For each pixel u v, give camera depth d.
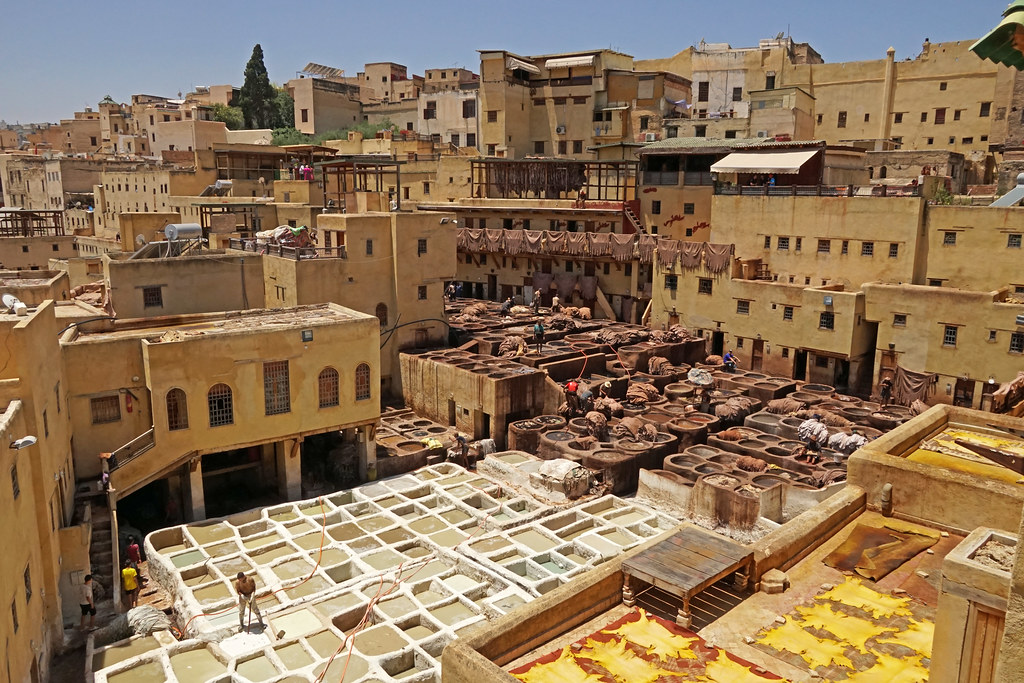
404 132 88.94
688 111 82.12
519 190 66.62
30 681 19.75
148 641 23.03
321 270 43.25
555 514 30.83
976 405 40.94
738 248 53.75
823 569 14.88
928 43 73.81
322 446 37.94
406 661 21.56
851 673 11.84
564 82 81.00
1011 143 65.50
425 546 28.50
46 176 96.12
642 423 37.91
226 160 77.06
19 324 21.45
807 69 78.94
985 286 43.69
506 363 42.94
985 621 10.16
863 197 47.09
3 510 17.83
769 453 35.00
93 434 29.55
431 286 47.81
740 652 12.41
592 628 12.91
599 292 60.66
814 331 45.94
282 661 21.47
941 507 16.09
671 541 14.56
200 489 31.33
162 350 29.53
